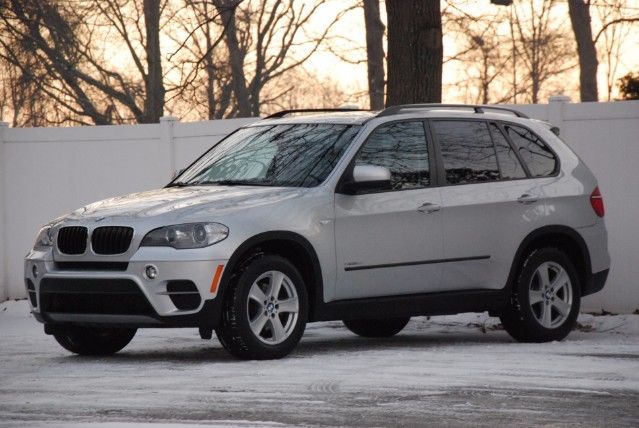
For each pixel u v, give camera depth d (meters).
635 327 20.61
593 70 53.41
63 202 26.06
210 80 48.50
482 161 17.56
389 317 16.48
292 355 15.73
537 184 18.02
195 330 20.62
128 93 47.78
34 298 15.99
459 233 16.98
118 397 12.08
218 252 14.66
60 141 26.02
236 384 12.88
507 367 14.27
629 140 22.08
